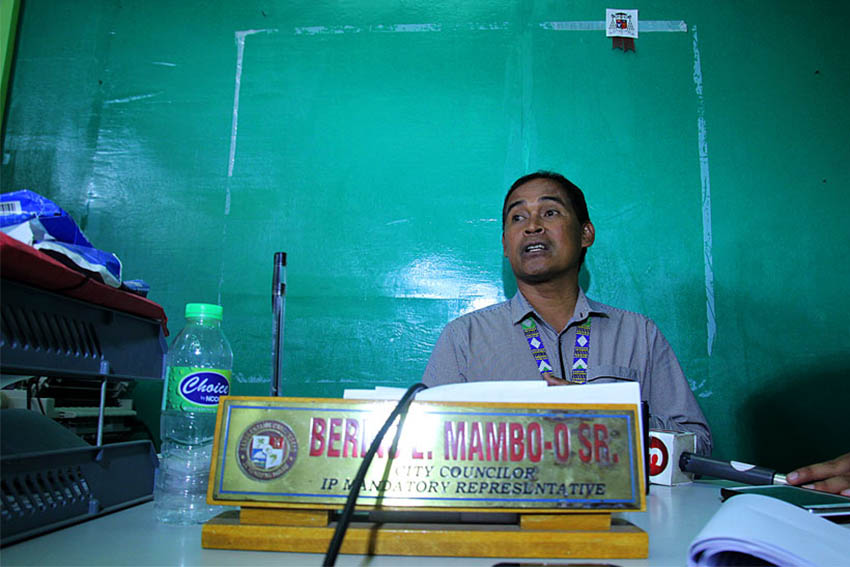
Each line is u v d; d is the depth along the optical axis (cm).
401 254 173
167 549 49
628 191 173
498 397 52
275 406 50
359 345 169
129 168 178
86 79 182
